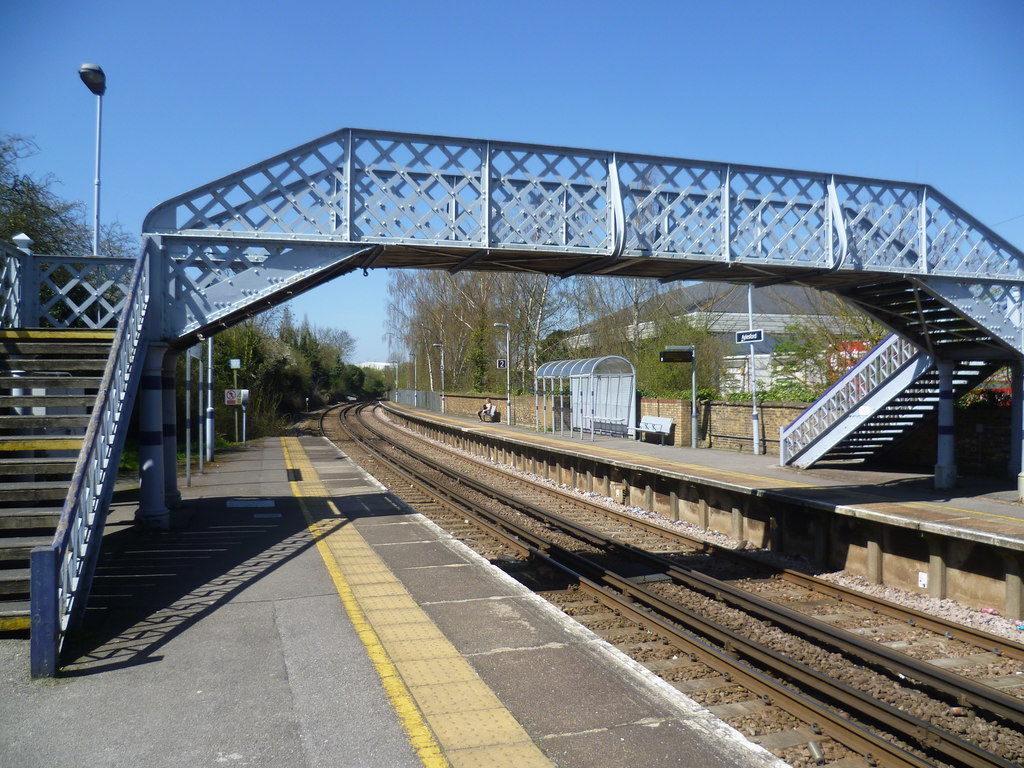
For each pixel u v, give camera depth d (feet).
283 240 31.78
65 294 36.24
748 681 20.36
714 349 100.17
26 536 23.45
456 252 33.99
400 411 185.26
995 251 40.83
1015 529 29.45
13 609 19.77
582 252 33.68
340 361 334.65
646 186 34.71
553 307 138.10
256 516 39.96
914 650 24.52
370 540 33.32
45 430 29.37
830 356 73.92
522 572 34.60
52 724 14.92
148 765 13.33
